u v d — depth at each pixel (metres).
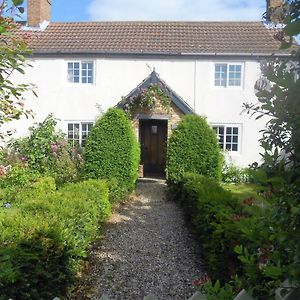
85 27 17.66
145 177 15.64
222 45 15.84
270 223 1.62
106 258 6.28
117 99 15.68
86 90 15.76
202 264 6.03
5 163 10.20
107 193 8.11
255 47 15.52
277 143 1.46
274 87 1.38
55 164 12.51
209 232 5.23
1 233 3.62
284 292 1.44
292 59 1.36
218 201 5.37
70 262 4.55
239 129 15.53
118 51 15.48
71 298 4.66
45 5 17.44
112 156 10.38
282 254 1.65
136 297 4.90
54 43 16.02
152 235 7.61
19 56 2.79
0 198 6.80
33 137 13.25
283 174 1.43
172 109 14.59
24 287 3.21
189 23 18.14
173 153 11.31
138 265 6.01
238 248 2.28
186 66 15.55
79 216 5.09
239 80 15.56
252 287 2.07
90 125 15.81
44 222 4.09
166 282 5.39
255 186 1.65
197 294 2.18
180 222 8.61
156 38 16.64
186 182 8.89
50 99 15.84
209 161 11.25
